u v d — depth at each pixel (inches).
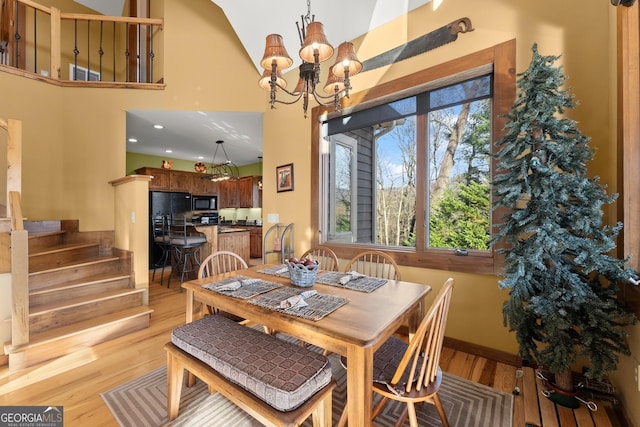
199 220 269.4
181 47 149.5
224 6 125.3
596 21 71.2
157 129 183.6
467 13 89.1
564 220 59.5
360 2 103.2
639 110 55.8
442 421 56.5
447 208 97.7
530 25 79.5
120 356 89.1
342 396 70.4
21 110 130.3
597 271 57.1
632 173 56.7
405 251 103.9
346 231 126.0
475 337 88.7
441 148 99.2
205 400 67.6
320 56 68.2
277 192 145.3
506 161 64.8
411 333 65.7
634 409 54.5
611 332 52.6
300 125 135.8
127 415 62.8
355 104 113.8
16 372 79.8
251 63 151.9
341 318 48.8
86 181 141.9
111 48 190.1
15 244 82.0
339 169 128.0
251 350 54.7
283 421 41.6
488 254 88.0
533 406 59.6
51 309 94.7
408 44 100.9
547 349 59.4
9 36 152.3
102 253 141.3
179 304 137.3
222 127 179.5
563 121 58.6
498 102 83.4
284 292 62.9
